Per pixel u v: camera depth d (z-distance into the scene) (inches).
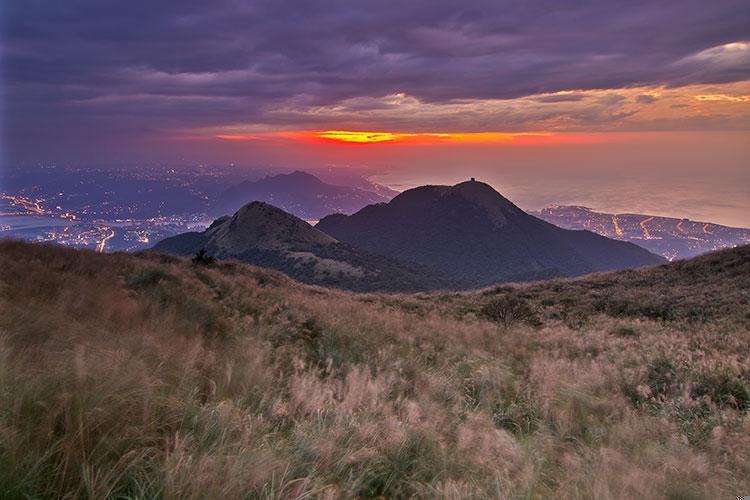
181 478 96.7
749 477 158.6
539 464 152.9
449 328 494.6
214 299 446.3
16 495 84.3
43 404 105.6
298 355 287.3
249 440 130.4
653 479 145.6
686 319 629.6
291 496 107.9
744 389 261.0
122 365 151.3
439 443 166.2
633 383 284.2
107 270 456.1
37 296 255.6
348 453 139.3
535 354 378.9
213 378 193.9
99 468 95.1
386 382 240.7
